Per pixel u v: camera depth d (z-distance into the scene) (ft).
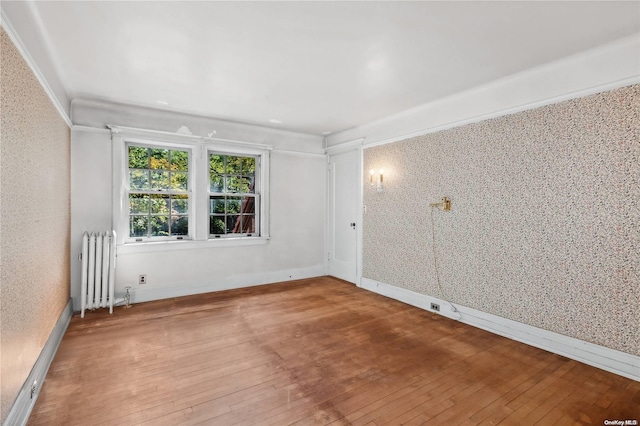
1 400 4.81
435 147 11.93
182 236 13.94
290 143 16.63
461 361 8.20
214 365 7.86
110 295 11.46
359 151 15.55
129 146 12.82
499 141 9.95
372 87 10.34
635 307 7.36
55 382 6.98
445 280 11.63
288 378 7.30
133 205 12.88
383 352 8.68
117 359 8.07
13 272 5.41
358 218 15.65
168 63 8.55
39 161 7.13
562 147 8.53
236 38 7.29
